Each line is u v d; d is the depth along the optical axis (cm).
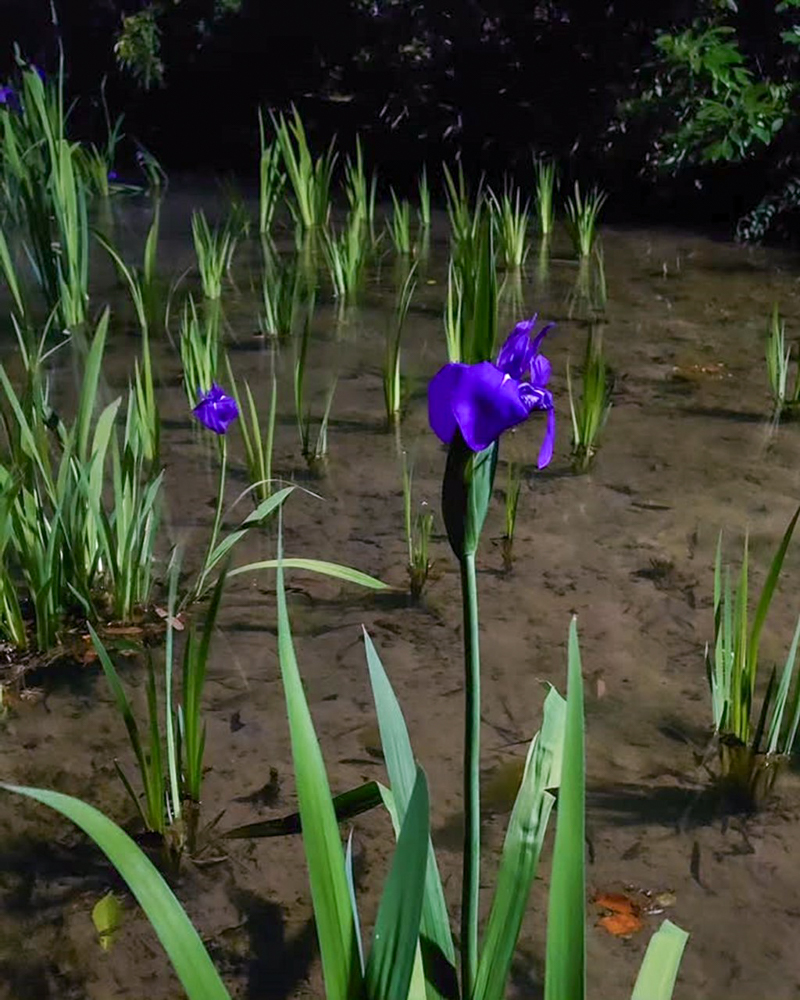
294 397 329
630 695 197
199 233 455
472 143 658
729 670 189
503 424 90
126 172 720
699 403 324
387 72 697
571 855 102
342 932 103
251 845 166
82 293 391
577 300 426
